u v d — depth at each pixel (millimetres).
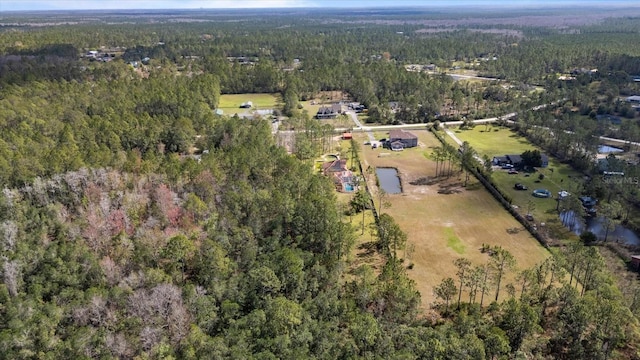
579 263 73875
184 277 69750
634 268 80750
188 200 83875
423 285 76188
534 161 131625
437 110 189750
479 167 125000
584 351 58531
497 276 74062
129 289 62438
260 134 129875
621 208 97188
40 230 77312
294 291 65500
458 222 99188
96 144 117812
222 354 51469
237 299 63906
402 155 145125
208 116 148250
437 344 52812
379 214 102938
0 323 57094
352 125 179375
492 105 196500
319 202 84688
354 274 78062
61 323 57875
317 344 55656
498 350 54156
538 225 97125
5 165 92688
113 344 53500
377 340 55188
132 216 82125
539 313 64750
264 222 84000
